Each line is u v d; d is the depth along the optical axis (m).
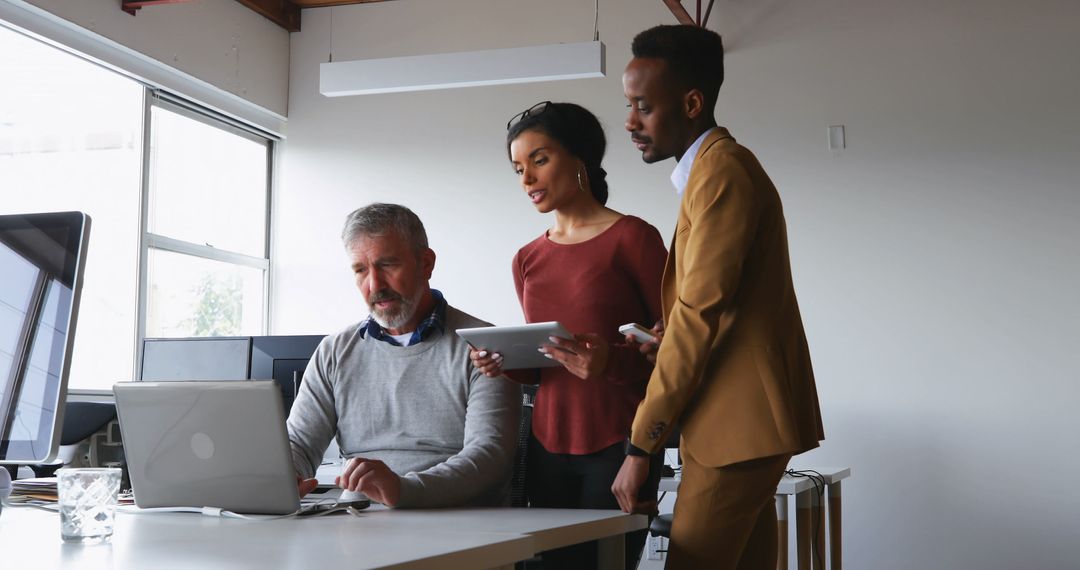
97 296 4.88
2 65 4.40
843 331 5.10
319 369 2.01
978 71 5.01
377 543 1.17
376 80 4.86
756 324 1.65
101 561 1.05
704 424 1.63
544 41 5.72
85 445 2.36
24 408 1.55
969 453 4.86
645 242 1.93
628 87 1.81
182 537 1.25
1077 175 4.82
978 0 5.04
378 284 1.90
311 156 6.15
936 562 4.87
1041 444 4.77
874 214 5.11
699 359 1.58
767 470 1.62
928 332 4.98
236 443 1.51
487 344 1.76
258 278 6.10
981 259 4.93
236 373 2.93
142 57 5.04
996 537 4.79
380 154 6.02
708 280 1.59
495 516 1.51
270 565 1.00
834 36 5.25
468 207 5.82
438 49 5.94
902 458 4.96
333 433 2.02
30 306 1.59
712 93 1.80
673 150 1.81
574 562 1.83
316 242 6.09
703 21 5.31
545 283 1.99
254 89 5.88
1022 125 4.92
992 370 4.87
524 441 2.05
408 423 1.92
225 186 5.86
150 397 1.56
